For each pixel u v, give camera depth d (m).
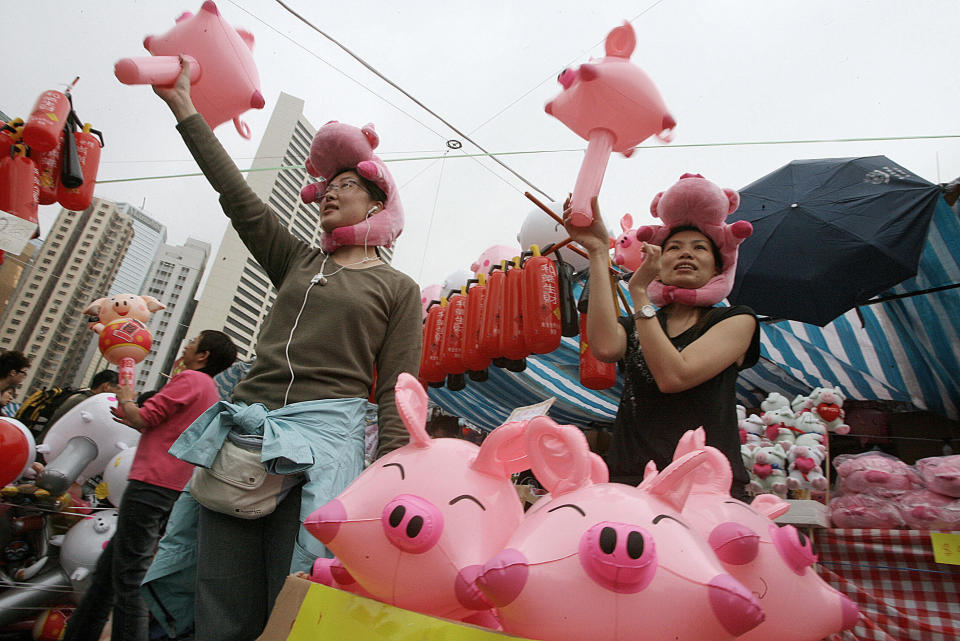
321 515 1.12
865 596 2.16
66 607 3.01
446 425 5.81
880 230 3.20
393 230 2.12
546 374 5.18
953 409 4.43
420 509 1.06
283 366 1.80
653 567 0.88
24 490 3.10
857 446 3.39
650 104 1.95
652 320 1.55
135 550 2.16
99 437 3.33
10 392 3.79
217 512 1.63
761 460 2.82
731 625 0.85
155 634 2.21
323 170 2.22
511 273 3.60
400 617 1.03
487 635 0.92
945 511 2.19
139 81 1.96
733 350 1.59
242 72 2.21
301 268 2.04
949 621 2.05
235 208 2.05
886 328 4.47
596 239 1.83
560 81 2.02
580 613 0.87
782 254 3.36
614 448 1.70
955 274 3.83
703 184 1.83
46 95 2.72
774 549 1.12
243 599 1.62
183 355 2.92
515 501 1.17
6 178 2.61
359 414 1.80
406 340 1.95
